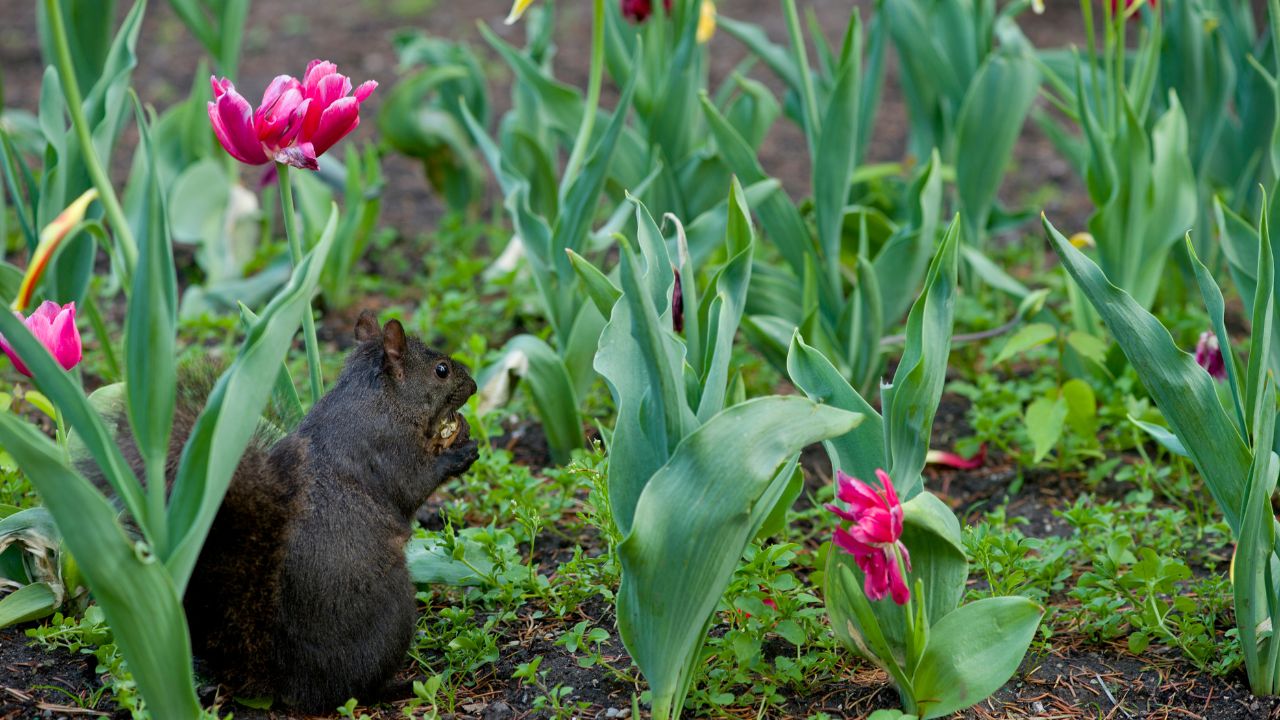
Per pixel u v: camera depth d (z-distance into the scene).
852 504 3.46
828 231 6.41
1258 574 4.16
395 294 8.43
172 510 3.36
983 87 7.27
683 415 3.59
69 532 3.13
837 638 4.15
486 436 5.81
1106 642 4.56
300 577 4.00
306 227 7.97
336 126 3.94
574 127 7.12
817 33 7.70
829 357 6.31
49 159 5.53
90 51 6.82
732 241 4.22
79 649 4.44
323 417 4.36
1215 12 7.59
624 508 3.71
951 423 6.78
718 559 3.53
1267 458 3.77
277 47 13.74
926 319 3.82
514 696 4.25
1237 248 5.11
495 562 4.75
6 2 14.87
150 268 3.21
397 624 4.17
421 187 10.80
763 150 11.57
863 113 7.43
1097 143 6.25
